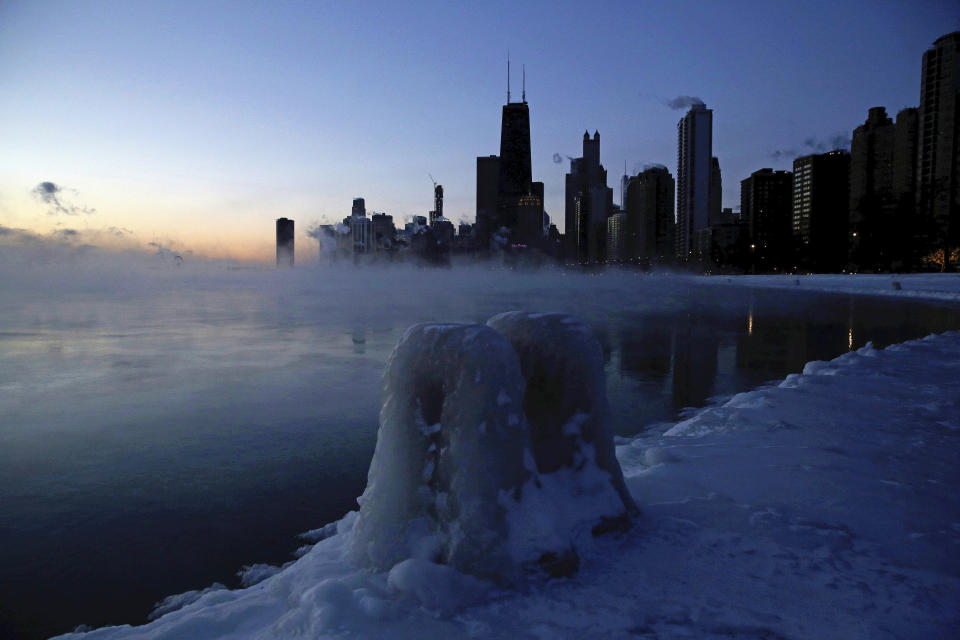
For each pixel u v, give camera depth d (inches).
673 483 169.3
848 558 123.0
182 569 162.1
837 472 177.0
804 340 719.7
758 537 132.9
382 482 124.2
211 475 242.7
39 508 207.6
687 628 98.5
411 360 125.6
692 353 609.6
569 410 139.3
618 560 122.7
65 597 147.6
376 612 101.7
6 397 408.2
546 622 100.7
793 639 95.3
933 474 175.9
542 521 118.3
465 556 113.5
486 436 118.3
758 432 227.3
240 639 104.7
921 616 101.5
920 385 323.9
